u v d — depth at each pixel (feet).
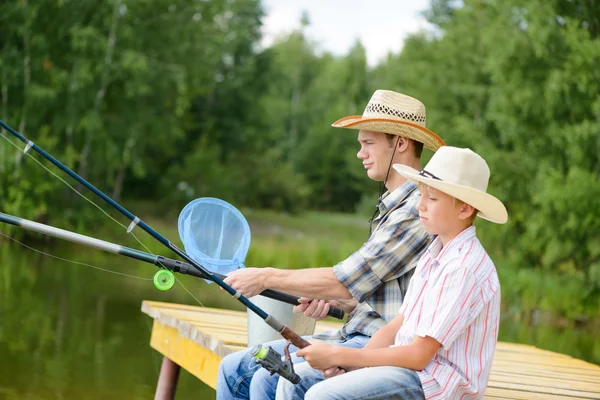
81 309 39.50
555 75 67.21
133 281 51.67
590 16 71.31
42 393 24.82
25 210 75.61
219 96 136.67
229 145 140.15
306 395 11.56
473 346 11.50
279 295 14.82
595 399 16.07
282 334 12.90
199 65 97.25
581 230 64.69
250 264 69.82
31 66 84.38
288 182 146.51
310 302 14.97
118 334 34.09
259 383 13.69
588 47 65.51
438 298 11.29
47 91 81.82
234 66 135.44
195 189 120.47
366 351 11.56
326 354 11.53
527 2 70.49
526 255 71.41
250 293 13.62
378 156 14.29
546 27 69.21
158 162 122.93
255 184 143.23
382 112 14.40
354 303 15.06
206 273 13.01
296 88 219.41
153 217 107.45
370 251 13.37
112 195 112.47
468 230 11.71
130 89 87.56
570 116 69.82
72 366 28.25
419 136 14.02
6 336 32.24
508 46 71.56
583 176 64.13
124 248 12.90
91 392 25.29
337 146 178.29
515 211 74.95
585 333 52.01
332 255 76.48
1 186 76.48
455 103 98.58
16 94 85.61
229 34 131.85
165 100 99.04
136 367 28.68
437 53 104.47
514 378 17.79
